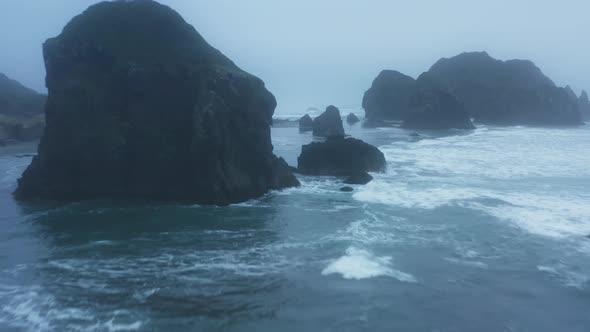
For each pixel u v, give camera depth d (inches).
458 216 1042.7
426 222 997.2
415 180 1478.8
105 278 701.9
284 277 701.3
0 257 794.8
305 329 555.8
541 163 1819.6
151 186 1219.2
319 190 1333.7
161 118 1238.9
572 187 1358.3
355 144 1620.3
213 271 727.1
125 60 1245.1
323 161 1599.4
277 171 1355.8
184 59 1299.2
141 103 1235.2
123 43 1277.1
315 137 3056.1
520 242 863.7
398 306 610.5
